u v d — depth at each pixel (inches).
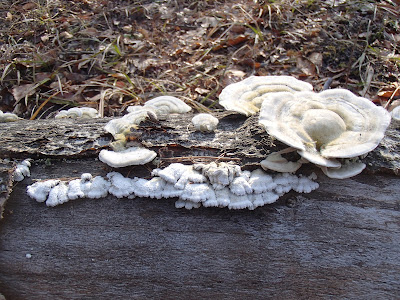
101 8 36.3
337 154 14.6
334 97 16.3
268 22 32.6
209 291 14.7
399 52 29.9
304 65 29.0
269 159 15.1
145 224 14.9
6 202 15.1
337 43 30.1
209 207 14.9
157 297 14.7
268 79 18.4
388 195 15.0
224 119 17.3
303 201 15.0
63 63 30.1
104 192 15.1
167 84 28.8
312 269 14.5
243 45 31.5
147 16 35.1
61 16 35.3
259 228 14.8
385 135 15.9
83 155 15.9
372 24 31.6
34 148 16.0
